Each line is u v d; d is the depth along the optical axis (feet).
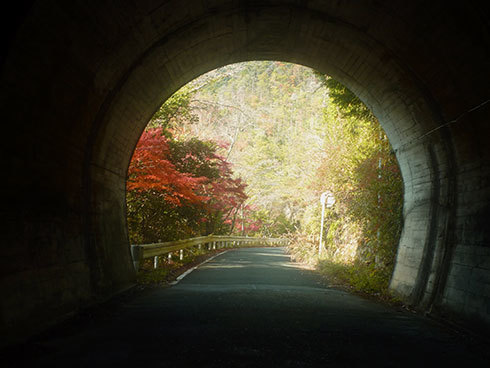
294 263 61.05
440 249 24.30
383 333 17.92
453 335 18.26
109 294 25.45
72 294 20.63
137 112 30.50
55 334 16.34
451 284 21.91
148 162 41.96
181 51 29.99
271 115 176.76
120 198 32.12
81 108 21.74
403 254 29.78
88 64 20.63
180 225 59.98
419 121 27.40
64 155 21.11
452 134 23.77
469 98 21.30
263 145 155.02
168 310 21.61
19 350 13.99
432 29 21.34
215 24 28.91
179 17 25.52
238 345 15.02
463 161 23.11
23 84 16.20
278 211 146.51
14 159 16.30
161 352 13.99
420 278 25.46
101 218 26.94
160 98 33.99
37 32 15.69
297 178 80.28
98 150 25.70
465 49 19.95
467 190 22.61
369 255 43.78
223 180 73.41
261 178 140.26
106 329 17.26
